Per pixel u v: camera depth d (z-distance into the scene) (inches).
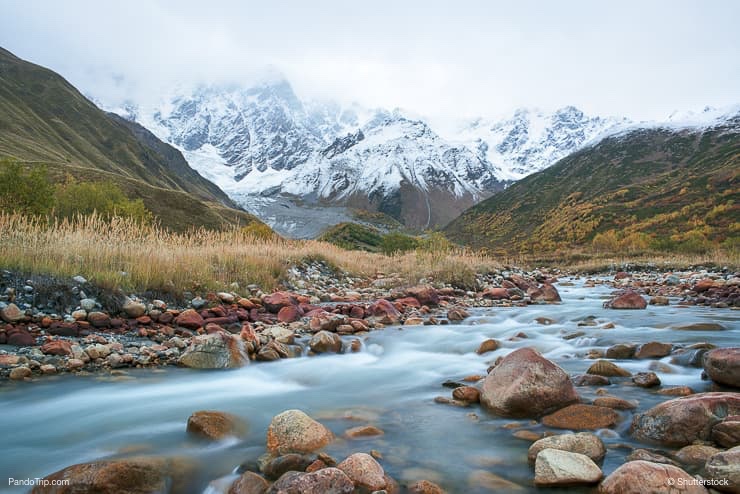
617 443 162.1
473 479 142.9
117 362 272.4
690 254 1628.9
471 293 646.5
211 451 166.9
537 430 179.2
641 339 314.7
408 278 672.4
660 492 120.2
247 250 622.2
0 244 385.4
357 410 208.7
